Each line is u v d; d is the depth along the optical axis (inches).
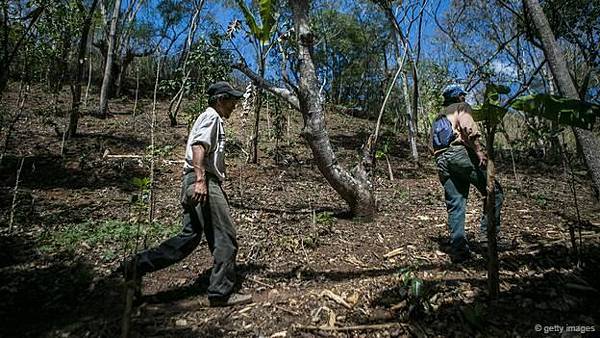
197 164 117.0
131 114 541.3
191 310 120.5
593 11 287.6
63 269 145.7
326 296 127.9
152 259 121.8
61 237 169.0
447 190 158.2
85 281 134.9
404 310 118.6
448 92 164.6
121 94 706.2
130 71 933.8
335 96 955.3
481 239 162.7
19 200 215.6
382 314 118.6
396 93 697.0
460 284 134.2
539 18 132.5
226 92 128.5
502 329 110.7
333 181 199.9
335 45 870.4
